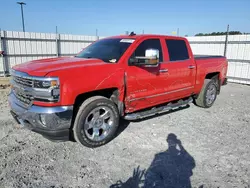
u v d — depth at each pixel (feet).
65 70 10.87
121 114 13.46
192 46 43.91
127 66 13.24
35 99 10.76
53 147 12.26
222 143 13.17
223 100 24.44
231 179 9.71
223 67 21.49
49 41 43.75
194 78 18.31
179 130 15.01
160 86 15.43
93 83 11.52
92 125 12.10
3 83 31.71
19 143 12.59
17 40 39.65
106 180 9.52
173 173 10.08
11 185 9.00
